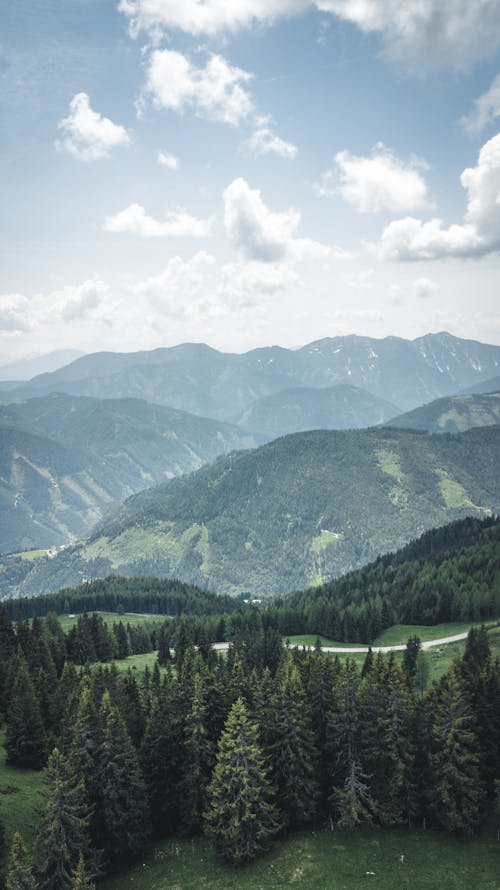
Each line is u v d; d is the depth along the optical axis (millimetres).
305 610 181875
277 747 54594
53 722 82438
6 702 90312
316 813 54906
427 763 52375
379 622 157125
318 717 59062
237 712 51750
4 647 114875
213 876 48656
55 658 120312
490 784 55344
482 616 154750
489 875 44094
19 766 71875
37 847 47375
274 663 113750
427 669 97500
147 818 55625
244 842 49625
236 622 173625
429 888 43156
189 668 72062
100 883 50000
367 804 52656
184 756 58469
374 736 52531
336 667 70312
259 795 50438
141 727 71000
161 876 49969
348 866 47062
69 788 47531
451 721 50438
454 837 50156
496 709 56562
